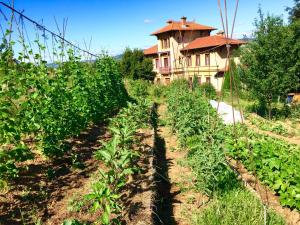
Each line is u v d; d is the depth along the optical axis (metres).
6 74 6.21
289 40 17.55
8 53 6.40
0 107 5.64
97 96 12.27
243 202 5.89
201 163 6.69
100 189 4.80
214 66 35.88
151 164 7.54
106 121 12.64
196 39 40.53
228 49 6.71
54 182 6.48
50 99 7.34
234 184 6.82
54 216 5.19
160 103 23.09
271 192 7.15
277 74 18.14
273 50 17.92
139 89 25.39
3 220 4.95
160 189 6.97
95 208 4.63
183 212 6.19
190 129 10.45
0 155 5.52
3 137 5.75
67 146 8.29
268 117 19.73
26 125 6.89
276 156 8.73
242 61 19.58
